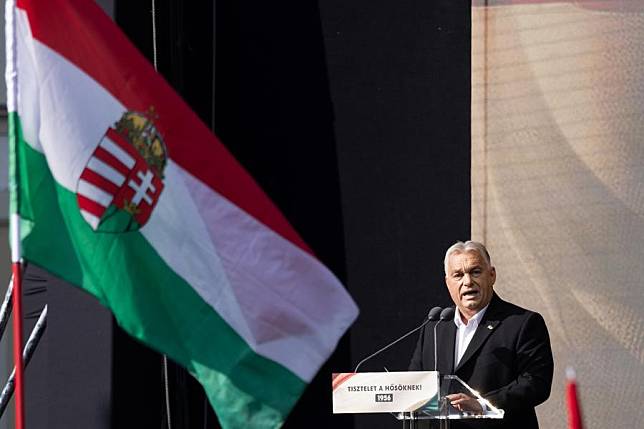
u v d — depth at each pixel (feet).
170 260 31.89
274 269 32.32
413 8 55.62
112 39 32.22
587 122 53.47
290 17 56.13
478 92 54.34
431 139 55.31
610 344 52.65
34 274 51.70
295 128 55.83
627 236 52.90
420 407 39.17
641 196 52.90
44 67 31.60
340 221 55.47
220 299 32.09
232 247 32.22
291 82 55.98
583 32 53.67
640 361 52.37
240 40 56.13
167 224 31.99
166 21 53.31
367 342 54.90
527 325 43.50
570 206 53.36
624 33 53.36
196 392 53.83
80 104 31.71
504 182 53.93
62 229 31.32
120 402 49.70
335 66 55.83
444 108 55.36
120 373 49.73
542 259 53.42
